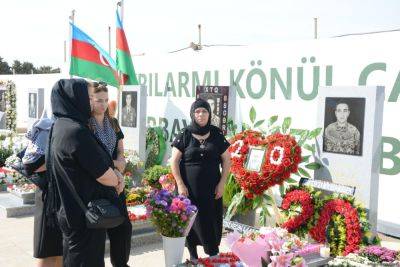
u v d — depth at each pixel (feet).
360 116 15.81
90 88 12.42
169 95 35.55
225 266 13.35
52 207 10.45
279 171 16.81
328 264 13.25
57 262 11.75
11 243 18.70
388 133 21.22
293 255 10.40
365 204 15.74
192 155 14.62
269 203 17.97
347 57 22.81
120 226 11.90
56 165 9.78
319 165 17.20
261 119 27.53
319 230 15.46
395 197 21.09
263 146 17.71
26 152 11.34
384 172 21.49
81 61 32.71
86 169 9.61
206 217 14.57
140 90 29.25
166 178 22.85
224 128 26.30
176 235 13.56
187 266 13.48
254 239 11.48
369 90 15.53
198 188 14.55
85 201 9.77
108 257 16.97
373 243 15.55
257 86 27.73
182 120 34.24
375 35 21.54
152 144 33.94
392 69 20.93
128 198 22.18
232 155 18.28
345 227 14.85
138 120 29.27
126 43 35.32
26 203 23.81
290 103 25.77
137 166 27.94
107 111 13.44
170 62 35.24
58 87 10.05
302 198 16.02
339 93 16.42
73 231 9.80
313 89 24.50
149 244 19.24
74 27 32.42
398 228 20.88
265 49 27.14
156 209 13.35
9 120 57.77
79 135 9.53
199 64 32.27
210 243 14.65
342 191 15.79
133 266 16.48
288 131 25.12
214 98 26.99
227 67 29.89
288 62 25.79
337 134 16.55
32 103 51.67
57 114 10.01
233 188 19.89
